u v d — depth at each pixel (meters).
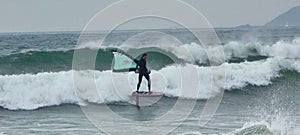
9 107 53.75
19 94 55.50
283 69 72.69
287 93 63.66
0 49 89.00
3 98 54.84
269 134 38.44
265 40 94.56
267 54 81.19
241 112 49.19
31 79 56.41
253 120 44.72
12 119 47.03
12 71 66.56
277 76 71.69
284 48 79.50
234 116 46.69
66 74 56.91
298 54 80.56
